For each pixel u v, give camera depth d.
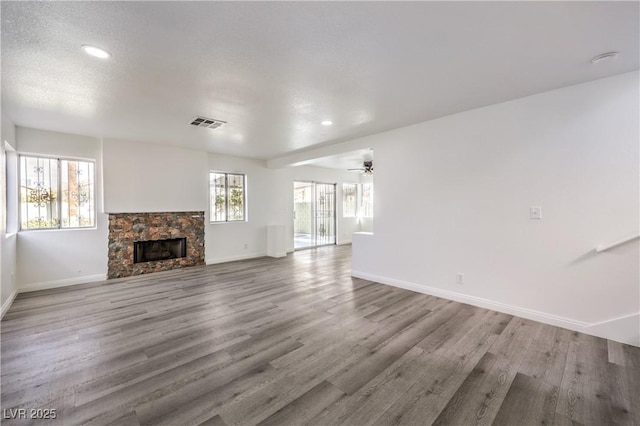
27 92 2.92
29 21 1.80
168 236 5.67
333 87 2.86
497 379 2.10
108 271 5.02
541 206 3.07
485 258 3.49
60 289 4.38
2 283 3.36
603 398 1.89
